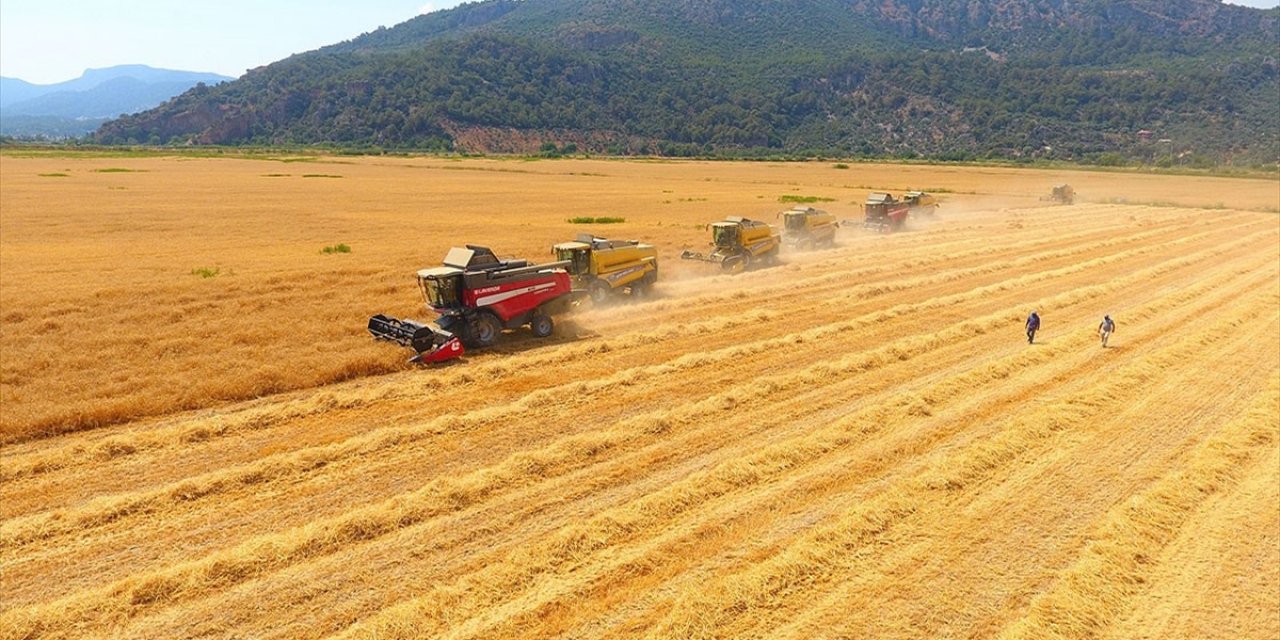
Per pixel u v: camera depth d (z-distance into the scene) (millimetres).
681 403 16609
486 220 53625
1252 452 14422
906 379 18406
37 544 10562
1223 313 25875
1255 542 11320
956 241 44000
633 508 11625
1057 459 13984
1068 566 10562
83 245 39969
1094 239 44906
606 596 9625
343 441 14336
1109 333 21438
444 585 9773
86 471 12938
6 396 16172
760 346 21000
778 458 13531
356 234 45344
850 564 10414
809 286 30625
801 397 17031
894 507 11805
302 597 9508
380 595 9594
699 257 34969
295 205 63188
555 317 23469
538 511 11727
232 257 36281
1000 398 17188
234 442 14281
